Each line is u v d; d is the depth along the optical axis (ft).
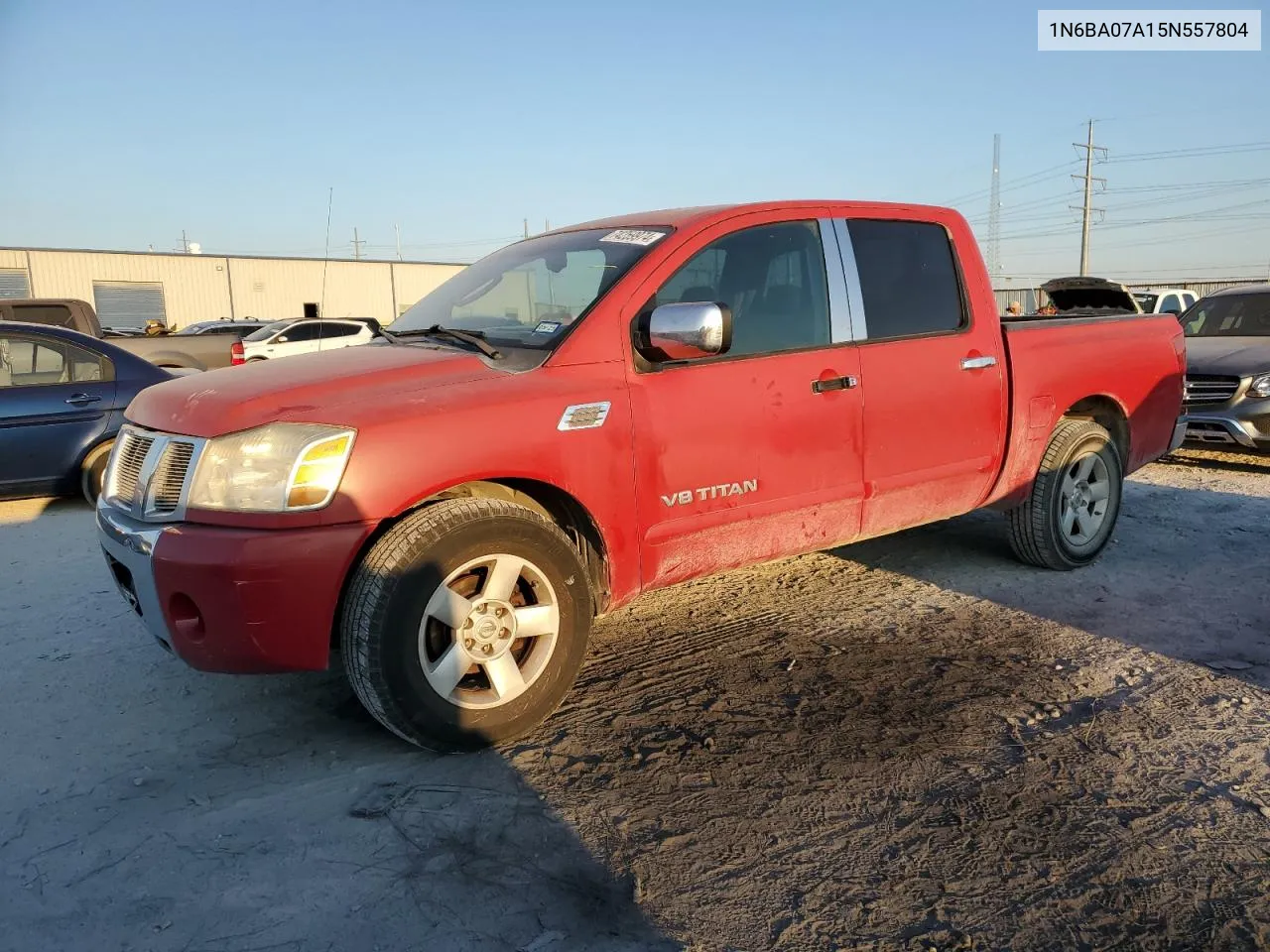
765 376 11.99
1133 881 7.84
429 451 9.55
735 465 11.80
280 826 8.82
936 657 12.74
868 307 13.28
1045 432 15.47
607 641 13.61
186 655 9.46
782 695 11.60
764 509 12.18
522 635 10.30
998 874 7.98
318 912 7.56
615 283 11.23
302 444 9.08
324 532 9.13
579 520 10.96
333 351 11.95
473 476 9.83
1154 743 10.21
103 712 11.43
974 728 10.65
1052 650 12.95
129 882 7.97
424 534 9.39
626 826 8.79
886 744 10.30
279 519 9.03
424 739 9.76
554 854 8.36
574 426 10.44
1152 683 11.76
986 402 14.52
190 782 9.68
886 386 13.20
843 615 14.53
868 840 8.50
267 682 12.26
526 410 10.16
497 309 12.38
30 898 7.75
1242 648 12.91
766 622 14.28
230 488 9.18
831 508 12.92
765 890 7.83
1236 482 24.76
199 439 9.43
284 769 9.95
